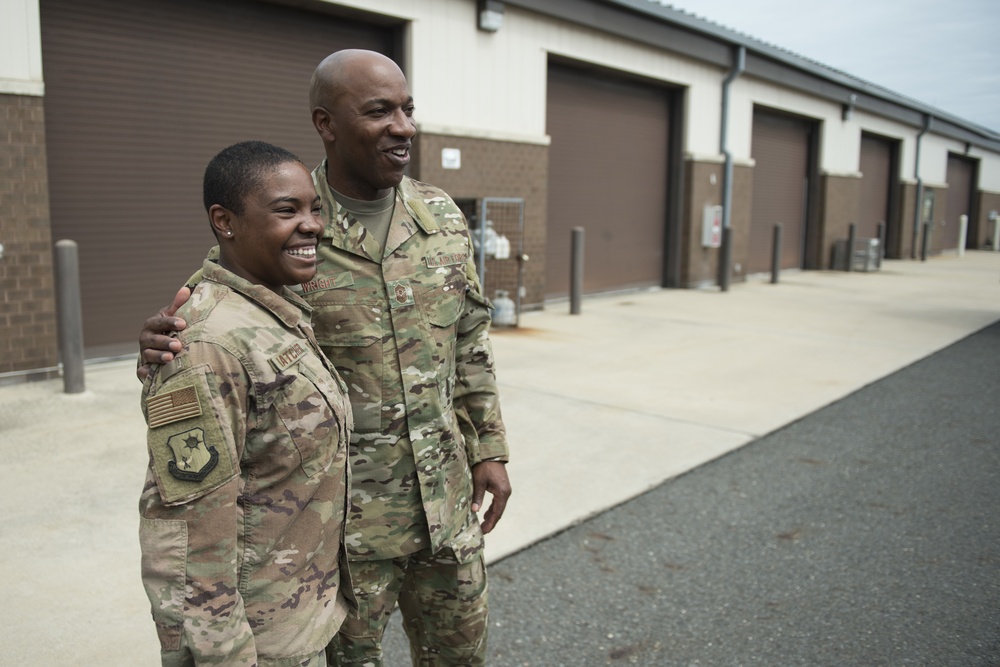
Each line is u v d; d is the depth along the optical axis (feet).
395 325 5.70
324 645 4.83
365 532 5.78
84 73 20.10
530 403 18.37
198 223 22.89
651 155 39.91
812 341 27.37
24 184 18.40
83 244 20.56
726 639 8.75
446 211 6.23
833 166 55.98
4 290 18.37
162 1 21.35
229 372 4.21
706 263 42.93
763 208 50.62
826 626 9.02
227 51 22.90
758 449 15.47
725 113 42.50
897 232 69.05
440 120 27.66
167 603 4.12
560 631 8.85
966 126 77.25
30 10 18.17
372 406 5.69
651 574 10.21
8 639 8.29
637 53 36.11
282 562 4.60
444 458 6.01
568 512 12.07
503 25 29.48
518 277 29.25
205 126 22.66
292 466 4.50
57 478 12.77
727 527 11.71
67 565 9.93
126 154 21.12
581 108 35.24
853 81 54.13
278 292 4.80
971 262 68.39
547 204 34.19
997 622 9.15
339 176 5.65
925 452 15.44
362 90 5.34
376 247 5.69
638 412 17.81
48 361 19.26
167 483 4.10
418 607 6.46
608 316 31.99
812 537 11.42
